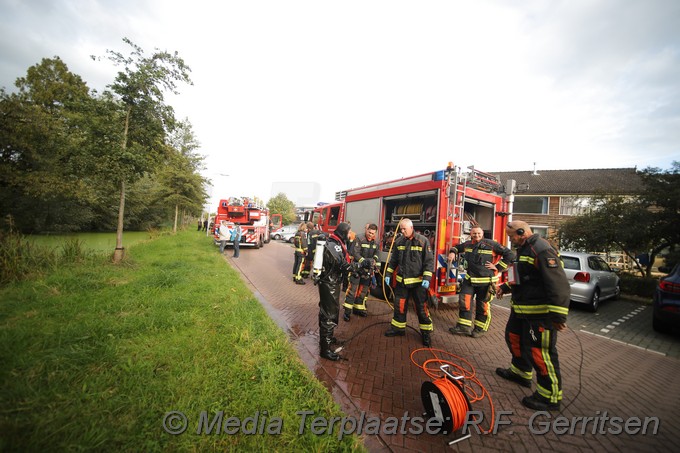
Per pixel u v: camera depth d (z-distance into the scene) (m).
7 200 12.95
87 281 5.45
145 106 7.82
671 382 3.45
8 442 1.77
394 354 3.75
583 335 5.17
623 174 20.41
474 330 4.51
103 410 2.15
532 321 2.80
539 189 20.41
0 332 3.18
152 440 1.94
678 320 5.02
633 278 9.45
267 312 5.10
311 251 7.34
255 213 16.02
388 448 2.15
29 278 5.61
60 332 3.27
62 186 12.70
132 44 7.46
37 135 12.68
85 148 7.11
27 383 2.32
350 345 4.01
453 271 5.12
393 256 4.43
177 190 21.09
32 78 21.84
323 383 2.96
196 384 2.59
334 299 3.55
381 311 5.82
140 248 12.01
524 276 2.91
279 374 2.86
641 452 2.24
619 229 9.69
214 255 11.47
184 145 24.72
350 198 8.10
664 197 8.98
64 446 1.80
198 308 4.63
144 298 4.83
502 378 3.29
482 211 6.37
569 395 3.06
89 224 20.33
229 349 3.30
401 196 6.10
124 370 2.72
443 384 2.40
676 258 9.23
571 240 11.66
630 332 5.46
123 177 7.41
